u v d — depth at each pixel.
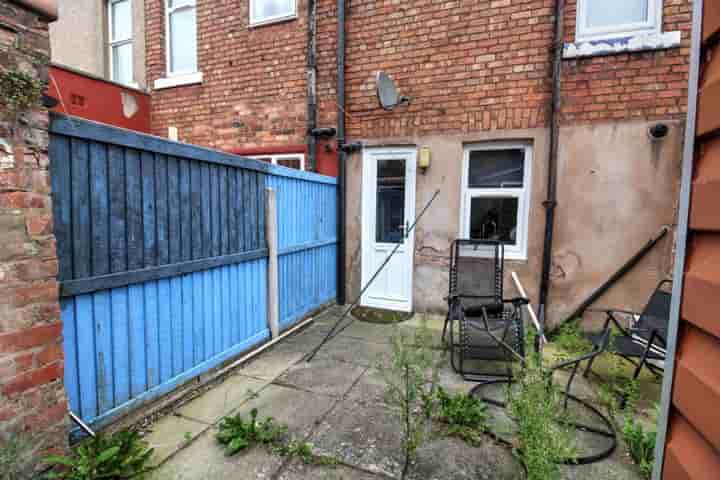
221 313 3.05
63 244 1.88
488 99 4.16
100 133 2.02
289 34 4.91
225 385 2.86
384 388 2.80
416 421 2.26
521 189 4.24
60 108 4.26
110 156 2.11
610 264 3.87
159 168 2.43
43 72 1.62
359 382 2.91
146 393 2.39
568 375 3.05
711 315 0.70
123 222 2.20
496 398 2.71
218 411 2.49
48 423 1.72
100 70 6.02
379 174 4.79
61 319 1.85
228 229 3.09
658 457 0.86
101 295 2.11
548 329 4.11
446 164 4.39
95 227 2.04
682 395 0.78
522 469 1.91
